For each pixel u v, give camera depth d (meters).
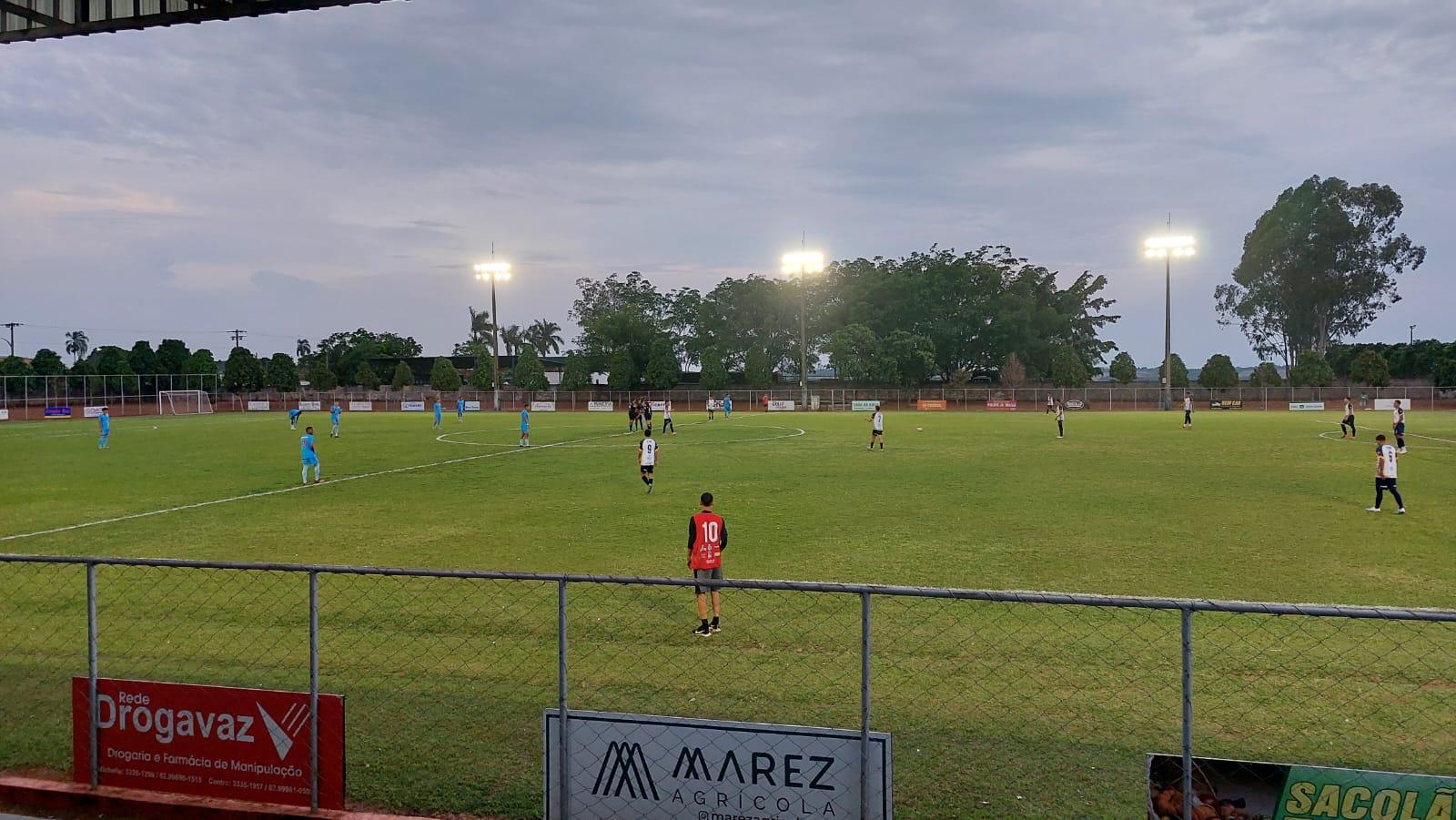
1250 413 69.69
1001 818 6.16
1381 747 7.24
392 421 63.06
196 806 6.54
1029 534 17.12
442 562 15.26
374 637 10.45
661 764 5.94
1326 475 26.45
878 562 14.72
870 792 5.58
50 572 13.95
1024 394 84.00
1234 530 17.50
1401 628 10.51
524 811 6.39
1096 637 10.28
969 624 10.83
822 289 103.69
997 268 100.06
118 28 9.83
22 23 10.07
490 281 83.25
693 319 110.44
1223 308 111.12
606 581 5.93
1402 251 98.25
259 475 28.45
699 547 10.47
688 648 9.98
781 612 11.48
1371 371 79.12
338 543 16.97
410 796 6.60
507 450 37.84
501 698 8.40
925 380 93.38
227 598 12.36
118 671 9.25
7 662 9.57
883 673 9.03
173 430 53.03
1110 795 6.47
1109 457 32.62
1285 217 101.25
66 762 7.24
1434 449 34.62
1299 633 10.38
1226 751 7.17
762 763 5.79
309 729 6.45
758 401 88.00
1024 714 7.94
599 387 94.38
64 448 39.84
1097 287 102.25
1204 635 10.29
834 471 28.41
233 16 9.47
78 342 157.88
